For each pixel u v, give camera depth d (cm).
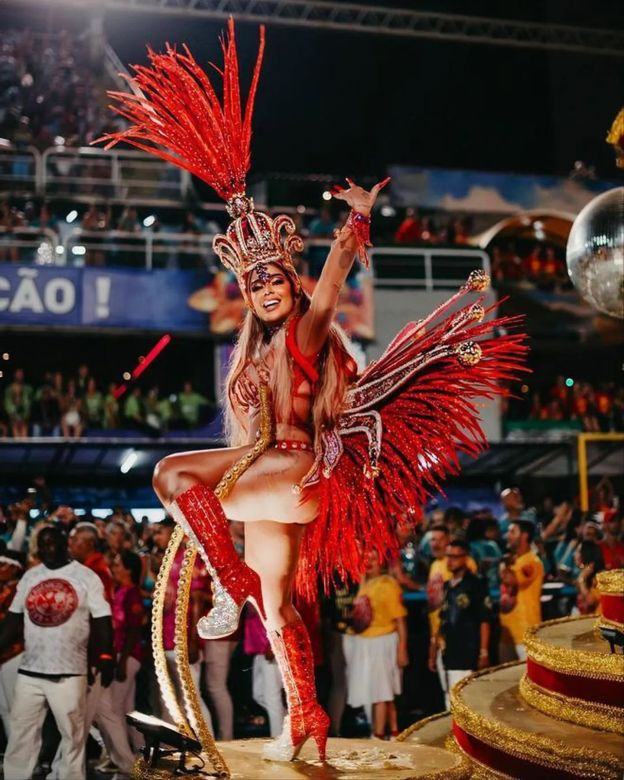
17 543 995
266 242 291
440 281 1591
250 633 717
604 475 1502
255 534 293
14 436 1405
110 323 1420
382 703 765
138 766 286
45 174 1592
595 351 1852
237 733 810
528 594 752
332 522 291
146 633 747
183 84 293
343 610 767
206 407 1488
